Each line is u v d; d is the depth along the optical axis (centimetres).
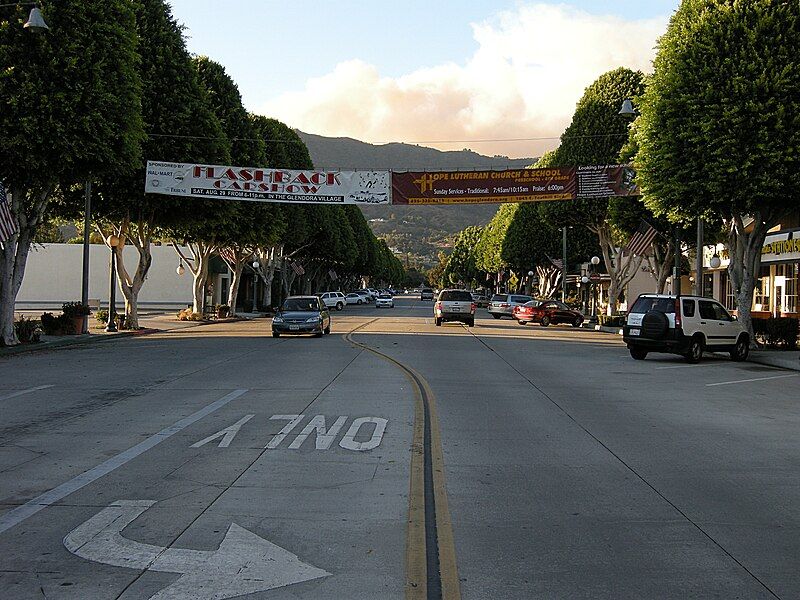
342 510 724
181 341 3062
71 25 2417
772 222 2728
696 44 2495
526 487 823
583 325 5103
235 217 4391
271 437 1062
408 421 1196
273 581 548
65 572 561
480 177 3231
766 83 2366
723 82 2447
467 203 3244
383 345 2836
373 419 1208
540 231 7081
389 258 17500
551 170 3192
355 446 1011
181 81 3409
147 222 3769
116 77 2534
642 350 2462
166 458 932
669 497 789
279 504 740
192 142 3394
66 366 2027
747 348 2548
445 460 943
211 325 4516
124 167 2694
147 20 3331
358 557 599
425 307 8875
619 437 1113
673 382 1836
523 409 1355
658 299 2400
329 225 7456
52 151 2408
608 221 4288
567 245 6656
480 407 1366
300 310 3391
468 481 844
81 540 630
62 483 811
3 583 540
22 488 791
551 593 534
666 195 2591
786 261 3597
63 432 1094
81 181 2719
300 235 6600
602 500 776
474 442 1055
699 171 2462
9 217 2436
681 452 1016
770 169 2388
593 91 4250
